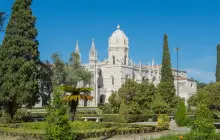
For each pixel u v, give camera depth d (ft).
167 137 77.87
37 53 167.22
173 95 261.24
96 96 444.14
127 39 528.63
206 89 203.51
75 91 123.13
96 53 468.75
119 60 498.28
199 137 79.66
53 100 80.59
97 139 95.61
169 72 303.89
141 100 218.38
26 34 163.43
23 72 155.43
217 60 328.70
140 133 115.34
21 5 164.66
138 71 530.27
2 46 161.99
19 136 98.02
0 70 157.89
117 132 108.68
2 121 146.20
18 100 153.28
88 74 271.08
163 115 132.67
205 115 85.05
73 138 82.64
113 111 227.20
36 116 185.57
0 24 147.54
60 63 241.55
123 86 226.58
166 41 308.60
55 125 78.38
